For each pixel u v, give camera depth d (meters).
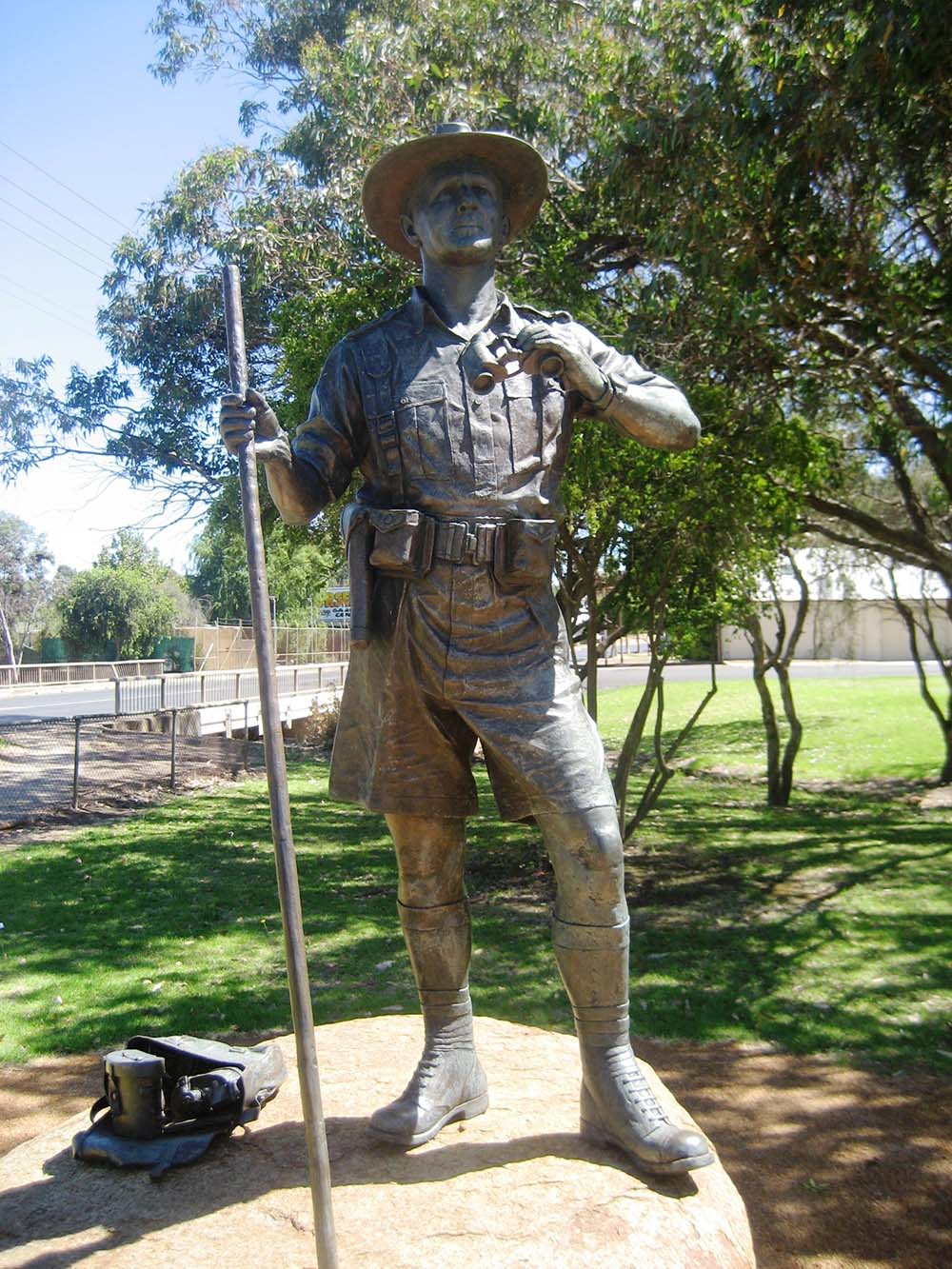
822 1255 4.11
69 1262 2.31
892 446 12.45
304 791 16.52
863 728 21.23
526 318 2.97
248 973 7.52
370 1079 3.25
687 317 8.37
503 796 2.76
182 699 24.61
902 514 15.55
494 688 2.65
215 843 12.36
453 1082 2.88
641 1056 6.04
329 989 7.10
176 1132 2.82
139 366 16.52
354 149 9.04
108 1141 2.77
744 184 7.36
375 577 2.80
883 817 14.02
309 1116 2.16
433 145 2.79
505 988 7.04
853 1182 4.63
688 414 2.86
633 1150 2.60
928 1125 5.12
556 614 2.76
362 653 2.85
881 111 6.79
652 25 7.92
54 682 36.56
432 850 2.88
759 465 9.11
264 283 10.96
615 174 7.74
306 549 21.88
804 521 12.32
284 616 36.97
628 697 28.48
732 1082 5.67
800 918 8.83
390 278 8.91
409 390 2.74
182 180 14.21
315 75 9.98
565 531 8.98
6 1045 6.23
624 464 8.35
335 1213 2.45
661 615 9.45
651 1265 2.27
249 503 2.32
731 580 9.96
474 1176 2.60
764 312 7.86
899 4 6.18
